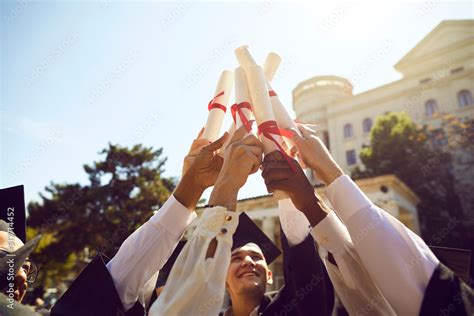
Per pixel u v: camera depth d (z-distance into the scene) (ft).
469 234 82.94
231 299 10.52
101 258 6.44
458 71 122.01
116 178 89.97
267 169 5.93
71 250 84.02
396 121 96.73
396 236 5.30
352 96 140.26
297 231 7.52
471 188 90.02
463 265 7.39
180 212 6.45
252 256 10.65
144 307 6.92
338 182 5.72
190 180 6.47
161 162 97.09
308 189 5.98
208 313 4.48
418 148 90.02
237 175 5.45
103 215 82.99
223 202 5.27
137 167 92.89
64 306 5.85
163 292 4.79
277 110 6.87
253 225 11.98
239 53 7.60
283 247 7.75
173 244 6.44
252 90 6.81
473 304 4.67
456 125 102.27
